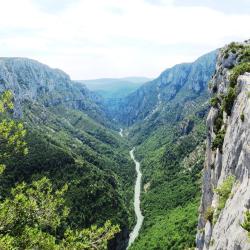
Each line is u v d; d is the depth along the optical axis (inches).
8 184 6776.6
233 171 1993.1
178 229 6245.1
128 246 6875.0
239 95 2337.6
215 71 4035.4
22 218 1230.3
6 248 1071.0
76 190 7509.8
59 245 1275.8
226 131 2506.2
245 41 3971.5
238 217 1492.4
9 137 1267.2
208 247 2010.3
